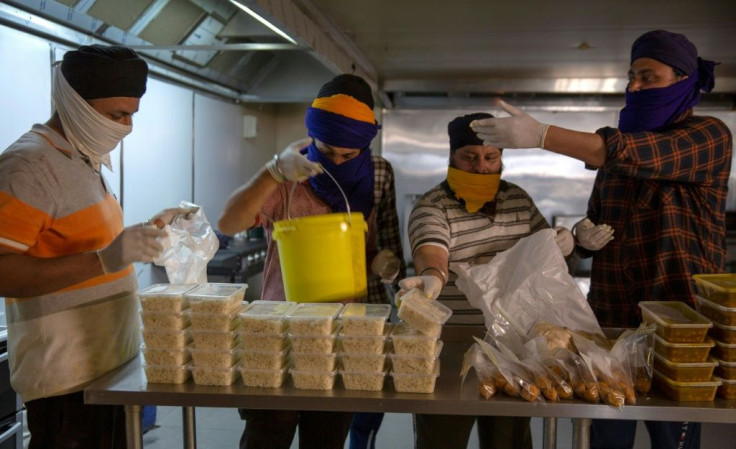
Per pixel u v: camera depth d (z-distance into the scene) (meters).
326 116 1.57
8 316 1.42
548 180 5.11
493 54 3.33
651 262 1.62
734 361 1.25
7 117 2.19
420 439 1.61
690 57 1.56
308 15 2.38
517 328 1.47
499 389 1.27
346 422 1.59
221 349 1.30
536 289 1.48
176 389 1.29
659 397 1.27
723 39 2.85
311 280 1.48
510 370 1.28
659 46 1.56
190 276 1.53
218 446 2.66
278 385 1.30
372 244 1.85
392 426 2.91
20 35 2.23
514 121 1.41
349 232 1.49
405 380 1.27
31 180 1.27
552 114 4.92
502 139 1.43
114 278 1.49
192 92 3.71
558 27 2.67
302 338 1.28
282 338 1.30
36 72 2.32
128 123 1.44
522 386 1.24
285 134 5.52
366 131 1.59
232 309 1.34
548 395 1.23
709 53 3.20
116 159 2.87
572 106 4.67
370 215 1.81
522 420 1.58
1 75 2.15
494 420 1.60
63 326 1.37
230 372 1.31
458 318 1.77
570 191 5.10
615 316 1.71
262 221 1.69
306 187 1.69
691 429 1.62
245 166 4.74
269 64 4.26
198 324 1.30
